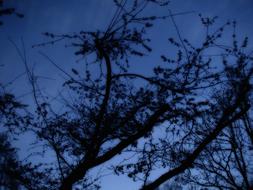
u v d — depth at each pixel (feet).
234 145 33.04
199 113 24.81
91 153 21.52
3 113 23.21
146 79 23.70
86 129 27.09
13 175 25.62
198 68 25.89
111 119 25.67
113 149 20.98
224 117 20.31
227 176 36.52
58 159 24.35
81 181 27.61
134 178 24.09
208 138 19.57
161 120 22.76
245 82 21.52
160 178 18.53
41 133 26.73
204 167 38.32
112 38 23.34
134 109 25.54
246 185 34.91
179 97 24.73
